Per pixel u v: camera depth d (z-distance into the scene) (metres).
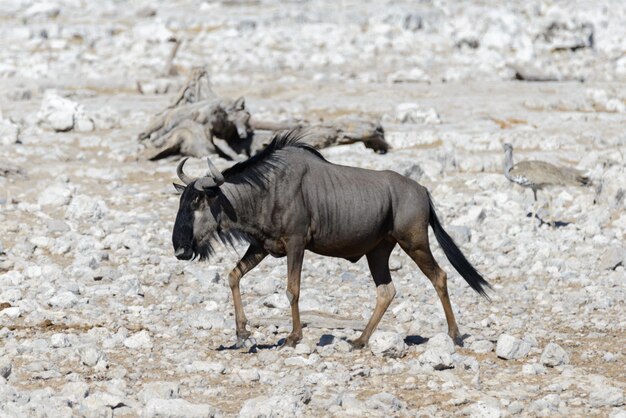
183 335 40.09
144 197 67.94
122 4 175.38
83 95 106.00
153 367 35.03
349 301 46.81
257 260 37.56
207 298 46.53
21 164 76.75
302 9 163.12
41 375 33.28
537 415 29.91
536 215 66.00
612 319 43.31
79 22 156.50
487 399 31.23
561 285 50.56
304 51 142.12
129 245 56.06
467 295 48.38
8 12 163.62
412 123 94.56
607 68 135.25
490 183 74.06
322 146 82.50
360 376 34.00
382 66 133.75
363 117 85.81
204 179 35.47
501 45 147.25
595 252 57.00
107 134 87.69
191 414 28.33
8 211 63.19
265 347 38.28
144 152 79.69
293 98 105.88
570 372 34.53
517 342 36.59
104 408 28.77
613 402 30.89
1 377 31.56
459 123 93.44
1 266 51.22
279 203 36.28
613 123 95.81
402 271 53.16
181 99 84.50
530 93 110.19
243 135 80.62
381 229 37.59
